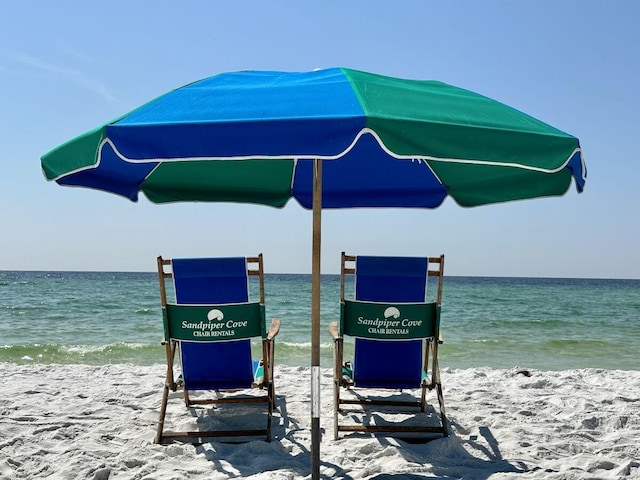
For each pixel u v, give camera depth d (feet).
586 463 11.81
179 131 7.59
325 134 7.28
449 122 7.79
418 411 15.66
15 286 139.85
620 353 40.01
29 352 35.55
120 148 7.68
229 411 15.57
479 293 141.59
